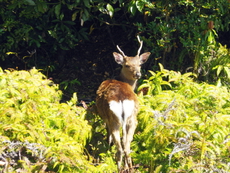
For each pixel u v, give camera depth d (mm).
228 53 13461
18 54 15281
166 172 8461
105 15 15102
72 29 14742
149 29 14227
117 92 9203
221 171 7820
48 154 7812
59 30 14523
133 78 11031
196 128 9062
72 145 8391
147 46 14312
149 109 9438
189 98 10328
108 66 15914
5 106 8891
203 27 13109
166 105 9555
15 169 7977
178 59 14219
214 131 8797
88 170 8266
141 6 12273
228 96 10656
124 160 9156
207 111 9398
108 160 9156
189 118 9109
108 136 9969
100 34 16812
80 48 16375
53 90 10289
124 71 11211
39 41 14125
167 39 12914
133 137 9758
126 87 9664
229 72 12773
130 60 11133
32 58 15289
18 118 8555
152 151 8766
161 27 12789
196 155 8312
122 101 8992
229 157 8430
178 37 14008
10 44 13883
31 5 12578
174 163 8531
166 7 12992
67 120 9070
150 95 10625
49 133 8812
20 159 7910
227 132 8852
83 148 9039
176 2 12922
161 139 8406
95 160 9219
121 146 9742
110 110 8984
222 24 13859
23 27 13664
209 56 13820
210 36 13086
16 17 14281
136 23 13758
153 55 14414
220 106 10000
